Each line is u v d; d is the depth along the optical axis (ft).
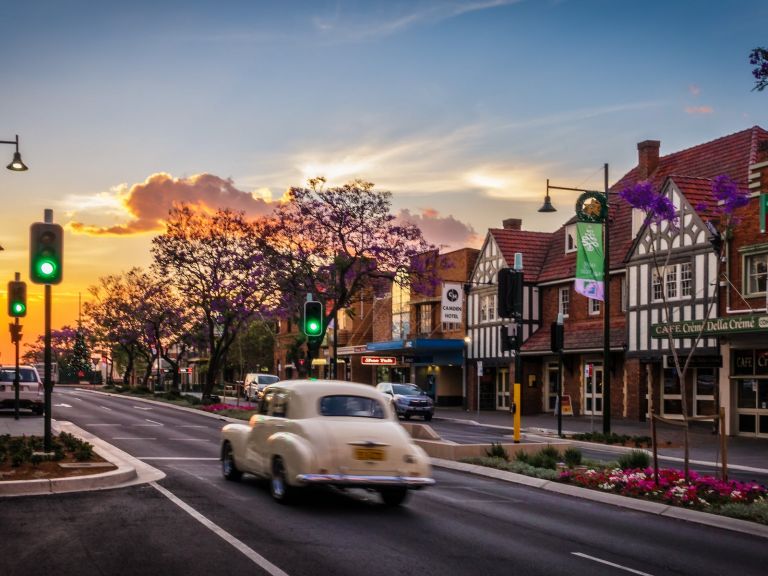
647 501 41.65
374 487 36.70
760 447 81.71
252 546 28.35
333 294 120.06
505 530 33.50
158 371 237.04
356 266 120.06
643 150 129.59
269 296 132.87
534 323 141.90
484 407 151.33
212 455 60.49
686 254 103.09
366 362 166.40
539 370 141.38
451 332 161.68
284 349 231.91
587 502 43.09
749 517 37.27
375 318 197.77
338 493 42.47
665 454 73.77
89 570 24.76
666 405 111.34
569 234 138.00
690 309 102.12
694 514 38.68
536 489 47.83
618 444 80.64
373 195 114.52
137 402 162.20
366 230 114.42
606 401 85.35
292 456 36.47
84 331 256.93
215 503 37.35
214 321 152.76
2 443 54.13
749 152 110.52
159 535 29.86
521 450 61.11
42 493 39.19
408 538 30.86
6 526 31.17
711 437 92.43
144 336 198.59
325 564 26.13
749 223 93.66
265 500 38.73
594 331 125.29
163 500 37.70
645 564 28.22
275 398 40.98
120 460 50.80
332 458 35.94
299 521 33.58
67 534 29.81
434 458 61.26
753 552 31.22
